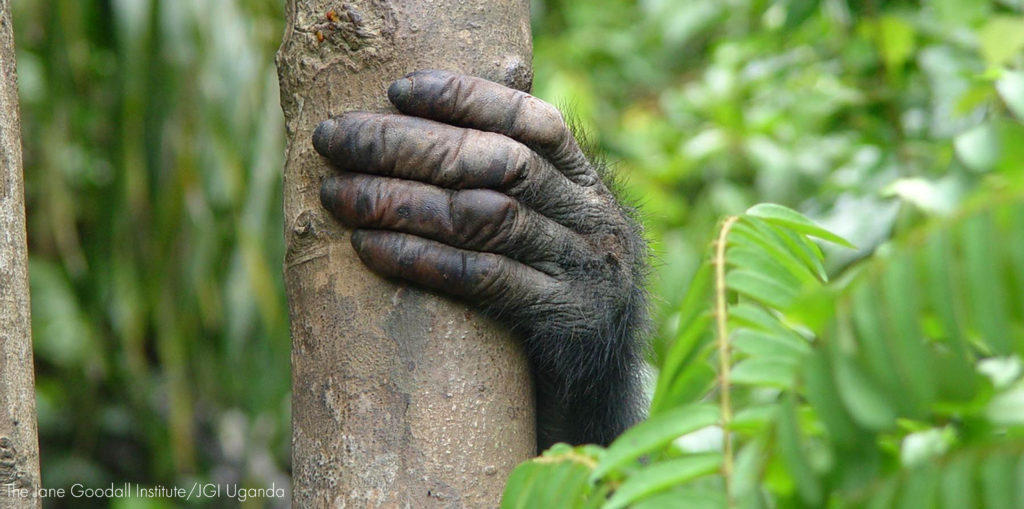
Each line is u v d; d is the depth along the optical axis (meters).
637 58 4.27
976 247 1.57
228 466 4.05
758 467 1.59
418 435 1.80
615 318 1.94
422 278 1.81
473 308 1.83
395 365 1.81
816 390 1.58
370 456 1.80
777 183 2.82
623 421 2.03
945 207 1.64
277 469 3.96
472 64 1.83
